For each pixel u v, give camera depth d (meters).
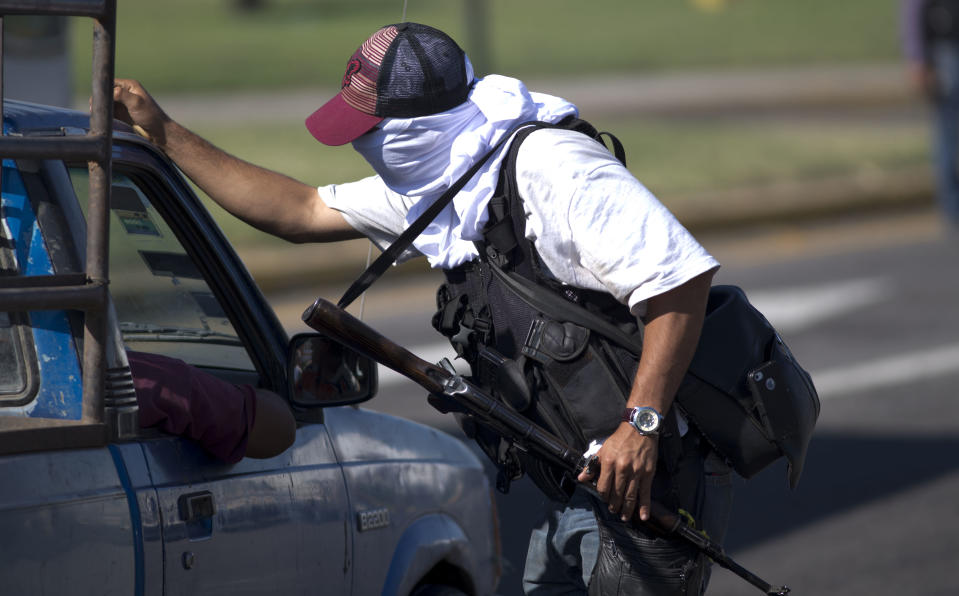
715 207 49.28
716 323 10.84
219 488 9.87
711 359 10.71
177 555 9.34
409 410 27.09
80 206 9.23
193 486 9.62
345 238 12.77
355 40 116.81
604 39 115.38
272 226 12.52
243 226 43.16
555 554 12.32
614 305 10.73
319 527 10.95
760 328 11.09
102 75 8.27
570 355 10.49
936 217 52.84
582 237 10.15
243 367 11.22
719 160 58.16
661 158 58.03
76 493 8.61
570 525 12.13
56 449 8.60
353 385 10.89
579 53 105.50
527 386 10.65
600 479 10.27
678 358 10.16
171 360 9.97
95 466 8.81
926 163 59.75
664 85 89.56
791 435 10.91
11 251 8.97
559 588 12.45
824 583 19.53
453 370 10.95
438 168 10.89
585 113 73.81
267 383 11.30
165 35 119.12
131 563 8.94
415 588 12.85
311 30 125.69
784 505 22.80
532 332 10.59
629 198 10.12
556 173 10.23
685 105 79.75
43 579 8.33
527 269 10.71
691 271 9.97
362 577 11.60
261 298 11.34
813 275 41.84
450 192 10.71
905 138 66.81
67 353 8.91
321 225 12.59
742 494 23.31
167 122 12.31
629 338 10.62
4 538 8.10
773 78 94.12
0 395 8.91
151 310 10.70
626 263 9.99
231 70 94.81
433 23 120.38
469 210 10.61
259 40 115.62
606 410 10.53
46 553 8.34
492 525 14.16
